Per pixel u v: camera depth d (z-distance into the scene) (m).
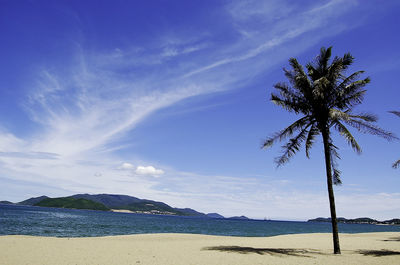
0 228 34.22
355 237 36.16
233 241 25.11
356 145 15.70
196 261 12.73
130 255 14.04
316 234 41.25
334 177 17.39
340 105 16.69
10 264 10.52
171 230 52.12
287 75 17.42
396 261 13.67
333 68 16.09
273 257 14.57
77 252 14.27
